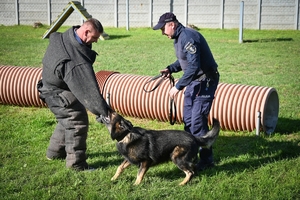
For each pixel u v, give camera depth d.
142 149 4.42
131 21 22.45
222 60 13.31
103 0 22.23
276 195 4.23
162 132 4.60
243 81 10.07
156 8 22.17
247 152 5.58
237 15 21.80
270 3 21.36
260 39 18.38
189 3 21.94
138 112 7.24
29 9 22.77
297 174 4.77
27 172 4.88
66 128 4.83
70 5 17.52
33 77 8.02
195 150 4.58
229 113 6.40
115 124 4.45
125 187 4.46
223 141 6.08
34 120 6.95
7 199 4.15
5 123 6.86
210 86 4.85
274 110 6.67
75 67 4.43
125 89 7.35
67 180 4.66
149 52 15.05
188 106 4.96
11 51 14.70
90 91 4.42
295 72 11.38
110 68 11.91
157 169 4.99
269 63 12.83
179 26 4.71
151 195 4.28
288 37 18.95
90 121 7.07
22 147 5.73
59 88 4.70
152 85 7.19
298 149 5.66
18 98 8.02
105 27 22.48
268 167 4.95
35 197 4.22
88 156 5.48
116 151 5.65
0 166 5.07
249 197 4.23
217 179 4.71
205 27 22.14
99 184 4.58
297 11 21.30
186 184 4.57
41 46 16.05
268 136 6.23
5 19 22.89
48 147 5.22
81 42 4.50
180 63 4.86
